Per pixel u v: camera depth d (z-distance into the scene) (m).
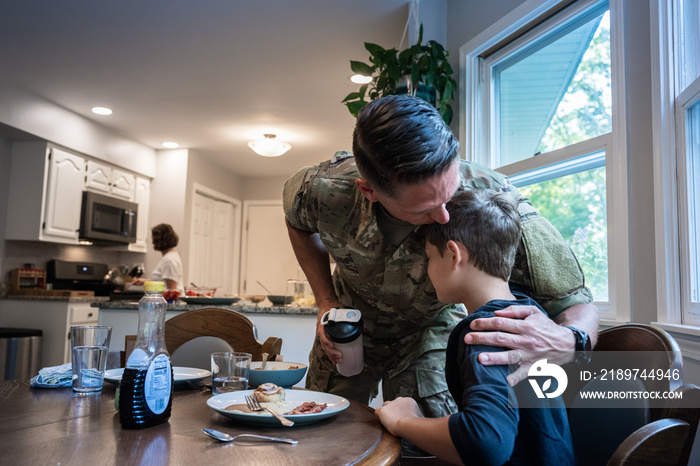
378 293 1.29
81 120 4.75
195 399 1.13
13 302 4.38
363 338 1.43
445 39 2.97
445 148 0.89
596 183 2.02
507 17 2.46
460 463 0.79
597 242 2.01
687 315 1.49
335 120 4.77
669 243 1.55
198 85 4.01
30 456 0.70
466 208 1.01
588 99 2.09
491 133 2.69
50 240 4.48
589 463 0.89
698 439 1.10
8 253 4.50
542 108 2.38
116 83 3.99
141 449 0.74
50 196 4.45
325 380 1.48
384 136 0.88
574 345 0.92
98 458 0.70
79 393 1.13
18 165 4.46
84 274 4.98
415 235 1.15
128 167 5.38
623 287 1.75
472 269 0.99
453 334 0.94
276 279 6.97
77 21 3.09
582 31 2.16
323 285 1.47
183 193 5.71
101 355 1.15
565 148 2.11
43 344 4.26
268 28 3.14
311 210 1.29
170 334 1.64
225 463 0.69
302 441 0.82
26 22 3.10
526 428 0.86
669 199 1.56
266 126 4.97
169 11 2.97
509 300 0.97
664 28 1.61
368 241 1.19
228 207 6.92
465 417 0.78
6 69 3.75
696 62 1.52
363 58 3.52
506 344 0.87
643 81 1.72
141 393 0.86
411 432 0.85
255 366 1.38
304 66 3.64
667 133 1.59
